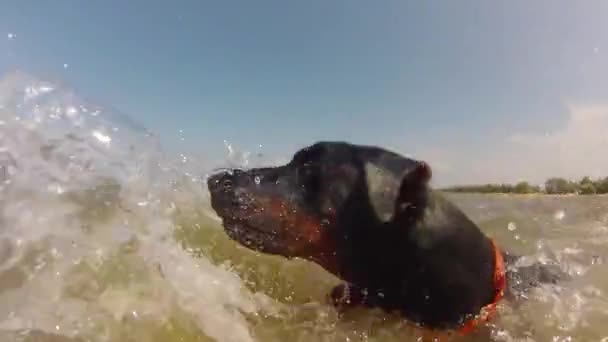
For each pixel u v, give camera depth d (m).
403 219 0.40
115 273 0.36
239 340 0.35
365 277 0.43
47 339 0.29
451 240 0.41
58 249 0.35
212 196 0.45
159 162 0.52
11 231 0.35
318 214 0.42
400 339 0.41
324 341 0.38
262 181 0.44
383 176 0.40
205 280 0.40
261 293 0.44
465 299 0.40
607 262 0.58
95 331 0.31
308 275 0.51
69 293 0.33
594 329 0.41
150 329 0.33
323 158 0.44
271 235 0.43
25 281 0.32
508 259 0.52
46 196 0.39
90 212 0.39
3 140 0.40
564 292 0.47
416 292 0.41
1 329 0.29
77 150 0.44
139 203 0.44
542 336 0.40
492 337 0.40
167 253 0.41
